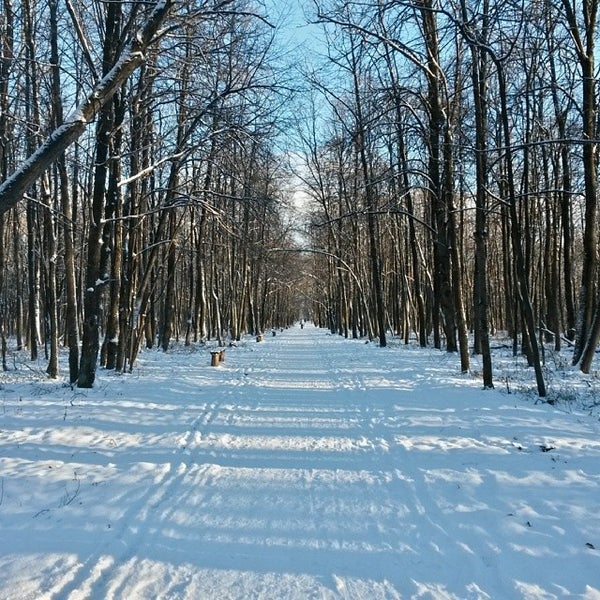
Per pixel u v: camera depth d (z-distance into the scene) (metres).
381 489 6.39
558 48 14.66
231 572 4.38
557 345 22.84
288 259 51.28
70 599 3.92
